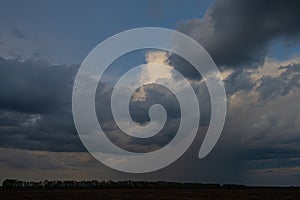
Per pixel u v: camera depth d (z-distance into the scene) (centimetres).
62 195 11219
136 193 12825
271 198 9831
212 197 10238
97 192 13775
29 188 17588
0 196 10712
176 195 11300
